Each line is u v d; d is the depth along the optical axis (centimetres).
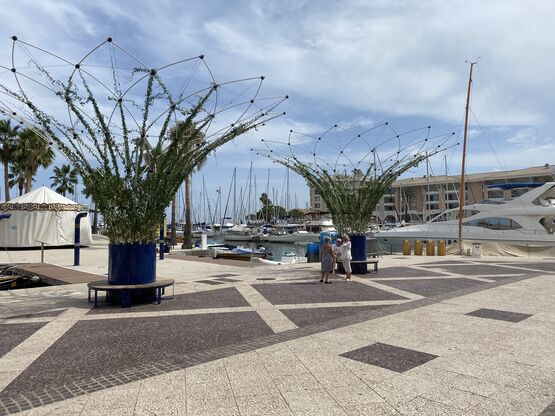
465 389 424
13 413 371
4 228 2773
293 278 1383
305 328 691
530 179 7394
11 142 4000
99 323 736
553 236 2842
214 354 549
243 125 1041
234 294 1050
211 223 7625
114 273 921
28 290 1134
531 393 413
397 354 545
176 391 421
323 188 1557
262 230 6944
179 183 982
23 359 531
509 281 1262
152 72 914
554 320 741
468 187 8112
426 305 891
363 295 1027
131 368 495
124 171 937
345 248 1332
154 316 795
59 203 2973
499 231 3025
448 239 3225
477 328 684
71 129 911
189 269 1709
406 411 373
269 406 385
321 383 443
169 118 969
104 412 371
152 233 945
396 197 9356
